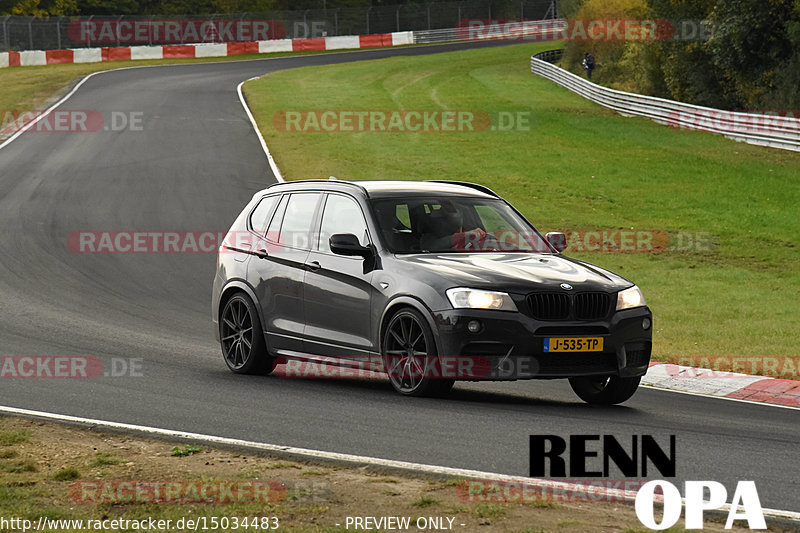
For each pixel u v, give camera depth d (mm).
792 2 140750
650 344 29078
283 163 101250
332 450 22484
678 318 48688
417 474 20219
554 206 86500
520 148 116562
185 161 101438
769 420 27531
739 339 42594
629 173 102250
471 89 175750
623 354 28156
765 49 146625
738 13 146500
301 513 17516
